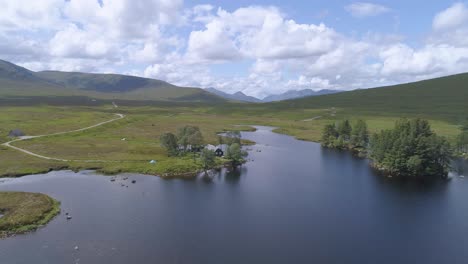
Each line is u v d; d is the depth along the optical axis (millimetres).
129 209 98562
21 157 158000
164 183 127062
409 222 91688
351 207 102438
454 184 128000
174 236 81188
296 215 95812
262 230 85500
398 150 146250
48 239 77875
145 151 177625
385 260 72000
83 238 78812
